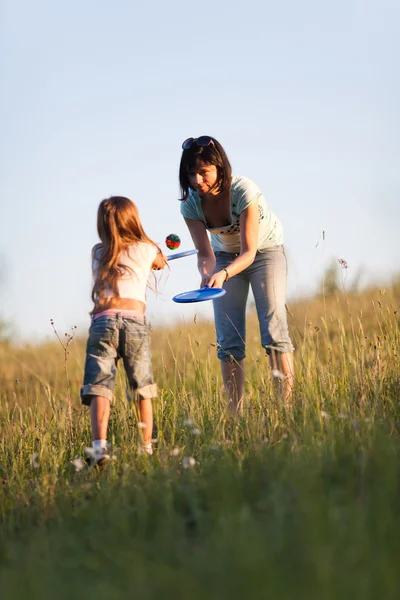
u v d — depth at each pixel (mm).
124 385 11406
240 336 9914
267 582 3875
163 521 5336
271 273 9781
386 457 5773
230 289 9922
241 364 10000
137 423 8812
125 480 6820
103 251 8695
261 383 10164
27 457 9195
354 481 5672
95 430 8203
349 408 8109
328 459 6008
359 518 4594
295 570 4113
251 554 4160
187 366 12812
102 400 8320
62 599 4160
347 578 3875
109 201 8875
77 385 14773
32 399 13383
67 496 6863
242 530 4520
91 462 8047
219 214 9750
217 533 4809
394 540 4402
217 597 3879
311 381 9375
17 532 6348
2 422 11250
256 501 5543
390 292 17391
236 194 9414
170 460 7492
